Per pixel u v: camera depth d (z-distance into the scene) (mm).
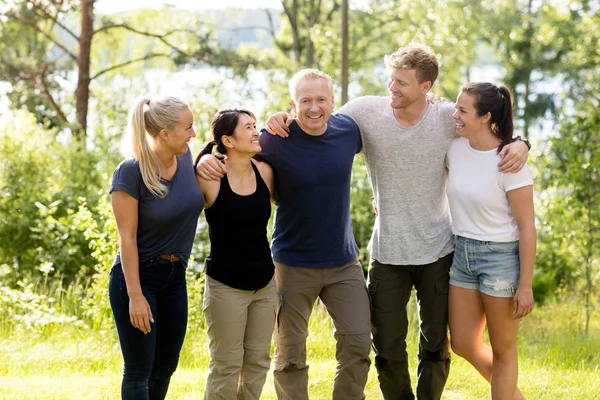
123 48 23969
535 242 4102
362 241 11883
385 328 4527
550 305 10594
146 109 3715
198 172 3969
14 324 7641
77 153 13133
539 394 5176
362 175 12047
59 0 19078
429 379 4566
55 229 11922
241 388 4168
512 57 25344
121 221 3729
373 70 26172
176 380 5422
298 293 4363
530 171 4145
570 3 23281
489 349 4531
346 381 4336
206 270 4086
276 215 4430
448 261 4430
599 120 10242
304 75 4199
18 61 19203
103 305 7867
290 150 4238
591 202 9734
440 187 4414
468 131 4160
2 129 12320
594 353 7254
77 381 5438
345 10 16672
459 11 23641
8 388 5105
